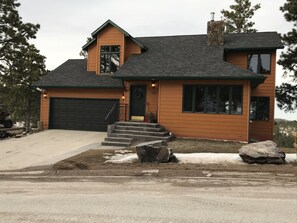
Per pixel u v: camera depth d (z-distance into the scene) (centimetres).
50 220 468
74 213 501
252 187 662
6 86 2916
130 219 467
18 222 461
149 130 1496
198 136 1520
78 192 643
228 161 934
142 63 1695
